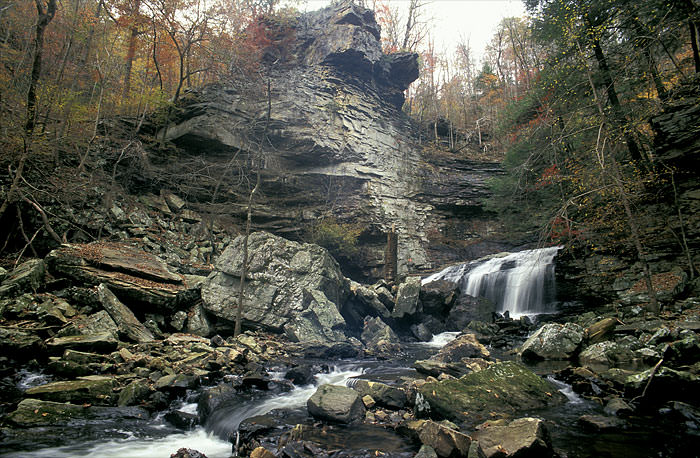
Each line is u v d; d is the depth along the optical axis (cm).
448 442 430
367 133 2783
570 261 1709
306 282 1359
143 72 2597
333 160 2580
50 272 1102
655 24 1456
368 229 2519
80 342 822
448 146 3534
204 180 2212
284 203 2441
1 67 1527
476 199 2817
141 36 2288
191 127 2139
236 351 950
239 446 501
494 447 416
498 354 1084
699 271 1269
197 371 795
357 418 574
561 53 1606
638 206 1512
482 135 3762
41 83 1611
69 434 534
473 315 1577
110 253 1248
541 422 446
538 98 1859
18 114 1459
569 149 1702
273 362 962
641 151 1612
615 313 1293
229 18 2603
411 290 1570
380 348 1188
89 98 2053
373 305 1528
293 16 3028
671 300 1207
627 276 1450
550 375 799
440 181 2881
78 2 1823
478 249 2683
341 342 1168
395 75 3272
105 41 2020
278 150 2422
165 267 1340
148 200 1944
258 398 681
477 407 577
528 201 2303
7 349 755
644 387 627
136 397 657
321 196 2536
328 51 2900
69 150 1678
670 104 1491
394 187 2725
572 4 1527
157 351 905
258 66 2433
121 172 1855
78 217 1513
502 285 1906
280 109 2459
